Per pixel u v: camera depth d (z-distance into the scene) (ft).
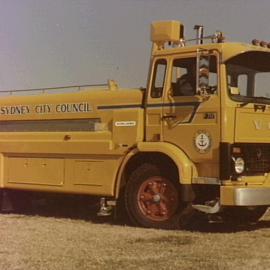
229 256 25.46
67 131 37.19
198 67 31.45
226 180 30.76
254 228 34.09
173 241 28.99
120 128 34.53
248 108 31.60
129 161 34.12
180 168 31.73
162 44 33.99
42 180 37.91
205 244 28.19
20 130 39.70
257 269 23.20
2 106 40.70
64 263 24.21
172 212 32.68
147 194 33.55
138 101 34.19
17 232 31.71
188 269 23.22
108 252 26.27
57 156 37.24
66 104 37.27
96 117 35.78
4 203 41.37
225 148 30.73
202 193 32.35
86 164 35.86
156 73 33.65
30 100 39.27
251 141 31.73
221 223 35.01
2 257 25.31
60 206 41.68
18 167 39.22
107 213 35.58
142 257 25.23
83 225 34.42
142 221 33.55
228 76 31.22
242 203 30.45
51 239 29.50
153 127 33.35
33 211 41.88
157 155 33.30
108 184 34.91
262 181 32.42
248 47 31.86
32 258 25.11
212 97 31.22
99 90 36.24
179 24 33.94
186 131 32.09
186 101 32.12
